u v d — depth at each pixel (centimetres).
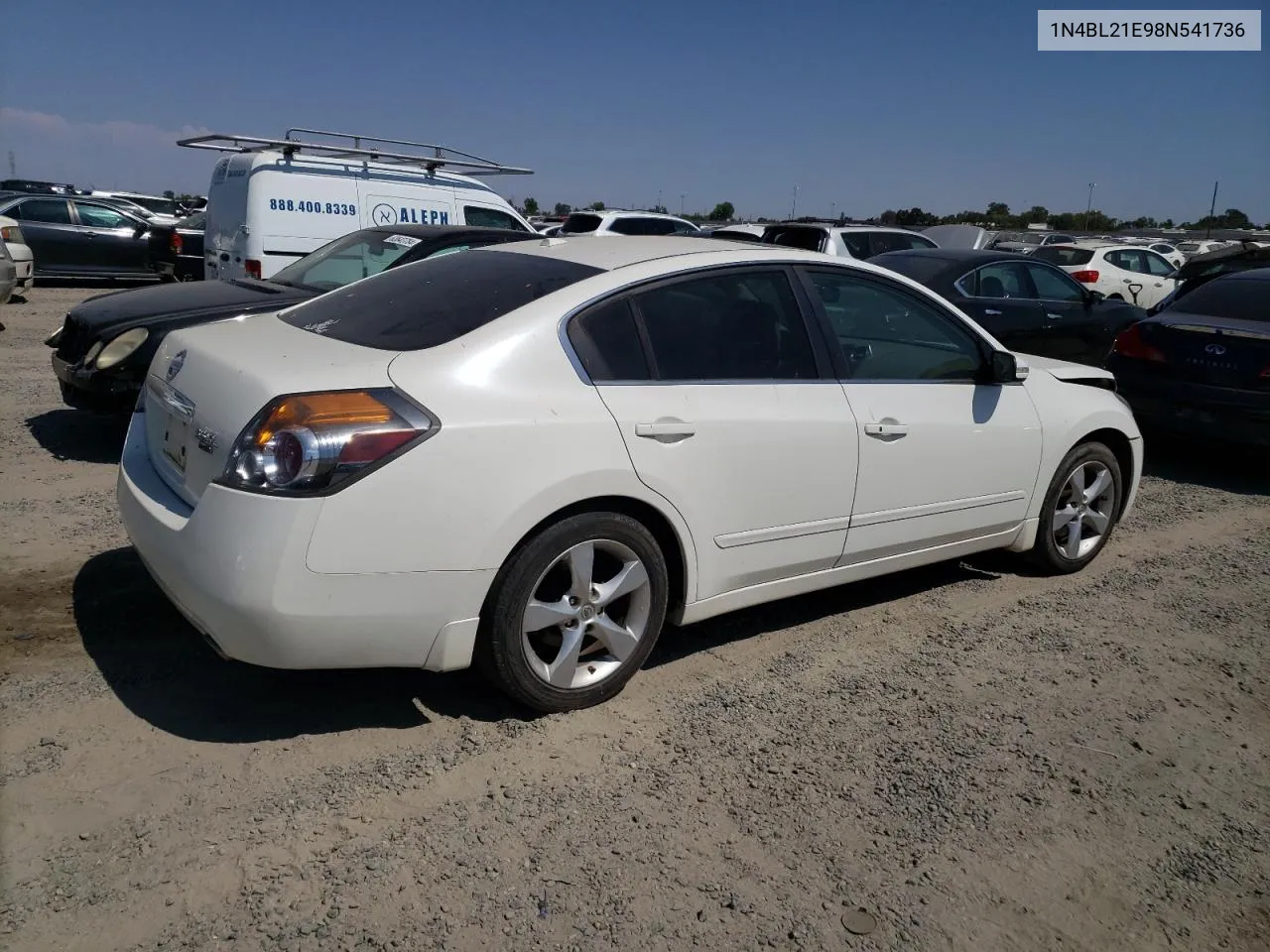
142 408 405
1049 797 325
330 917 250
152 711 336
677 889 270
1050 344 959
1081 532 530
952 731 363
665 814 302
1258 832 316
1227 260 990
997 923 267
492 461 310
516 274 373
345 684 363
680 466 353
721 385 371
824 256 421
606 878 272
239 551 289
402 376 311
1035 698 393
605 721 353
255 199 953
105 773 301
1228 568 560
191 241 1723
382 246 762
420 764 318
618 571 354
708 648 420
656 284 368
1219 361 743
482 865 273
